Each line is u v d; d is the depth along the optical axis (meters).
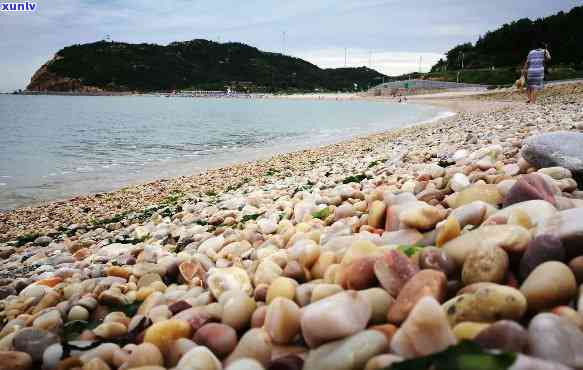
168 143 29.59
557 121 9.87
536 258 2.06
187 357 1.95
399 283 2.19
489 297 1.78
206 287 3.37
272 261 3.16
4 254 7.71
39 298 3.77
